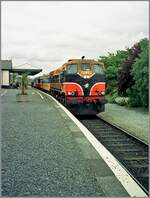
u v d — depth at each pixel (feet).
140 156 34.22
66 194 19.33
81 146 31.68
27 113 57.57
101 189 20.11
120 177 22.26
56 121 48.26
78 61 64.59
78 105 63.62
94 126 53.57
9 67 201.36
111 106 91.15
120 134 46.19
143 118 61.82
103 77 65.05
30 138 35.47
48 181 21.48
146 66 73.46
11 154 28.35
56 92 91.76
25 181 21.49
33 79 252.83
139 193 19.57
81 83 63.67
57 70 87.10
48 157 27.40
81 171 23.61
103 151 29.48
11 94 113.09
